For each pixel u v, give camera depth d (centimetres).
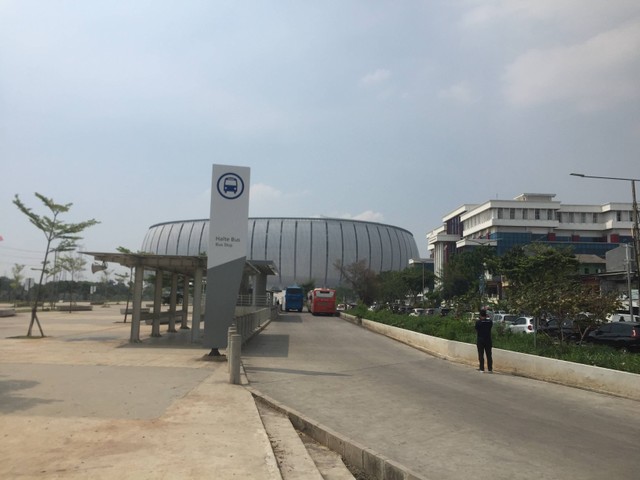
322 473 643
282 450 704
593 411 989
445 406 1025
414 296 7850
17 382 1108
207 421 800
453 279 6906
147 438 691
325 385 1262
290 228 14175
